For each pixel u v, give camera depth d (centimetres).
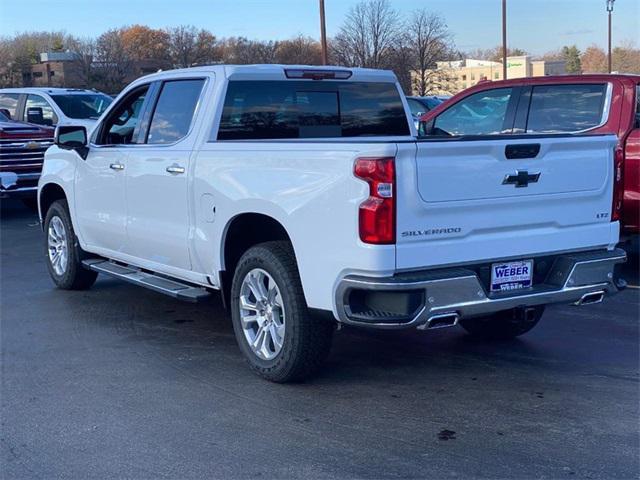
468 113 930
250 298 565
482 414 500
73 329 698
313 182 495
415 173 466
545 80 874
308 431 476
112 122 738
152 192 654
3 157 1332
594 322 712
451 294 479
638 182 812
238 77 623
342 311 484
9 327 705
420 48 4056
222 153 575
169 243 640
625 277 894
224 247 585
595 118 838
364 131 704
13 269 959
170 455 446
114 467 433
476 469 425
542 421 488
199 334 682
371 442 460
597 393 534
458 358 613
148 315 745
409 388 546
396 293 466
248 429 480
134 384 559
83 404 523
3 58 6256
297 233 508
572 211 540
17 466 436
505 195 502
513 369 586
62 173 802
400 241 466
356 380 562
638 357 611
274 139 640
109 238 733
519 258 518
